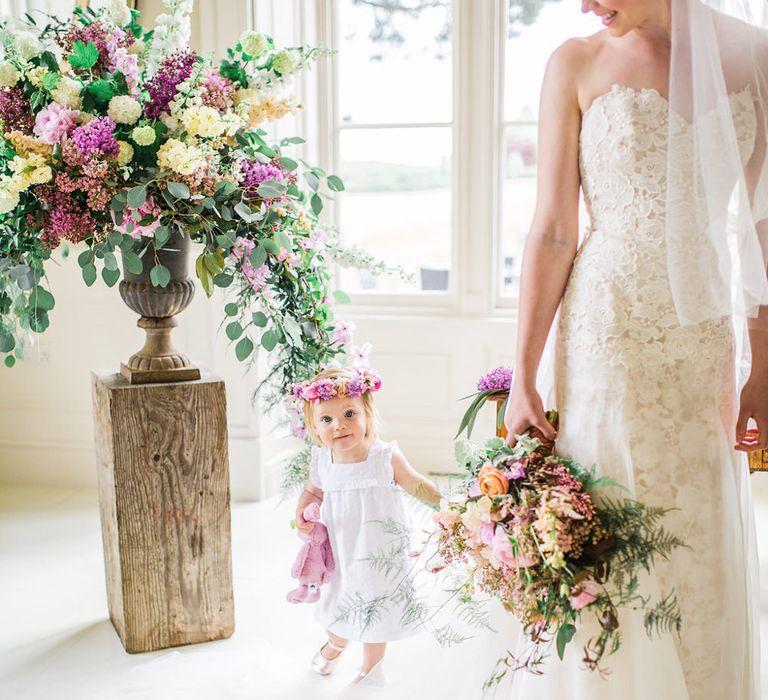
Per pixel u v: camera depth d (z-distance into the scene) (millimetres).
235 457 3980
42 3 3713
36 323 2375
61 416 4168
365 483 2500
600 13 1658
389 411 4398
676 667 1700
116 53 2352
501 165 4238
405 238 4445
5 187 2189
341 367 2625
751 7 1655
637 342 1710
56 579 3221
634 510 1696
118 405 2533
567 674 1778
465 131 4191
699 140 1597
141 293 2568
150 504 2619
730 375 1765
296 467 2686
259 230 2395
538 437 1876
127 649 2693
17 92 2314
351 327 2689
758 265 1642
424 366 4328
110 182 2258
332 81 4332
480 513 1763
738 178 1607
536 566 1695
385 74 4312
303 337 2607
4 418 4215
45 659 2666
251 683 2502
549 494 1682
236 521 3756
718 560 1759
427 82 4281
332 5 4270
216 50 3711
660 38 1680
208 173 2332
